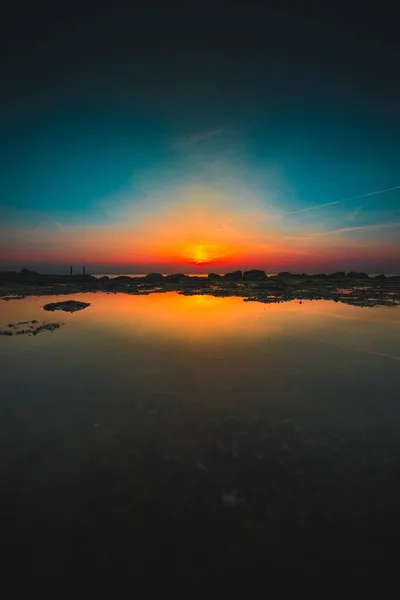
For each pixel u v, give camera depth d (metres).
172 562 3.13
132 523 3.58
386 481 4.22
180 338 12.05
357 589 2.89
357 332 13.01
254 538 3.38
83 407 6.39
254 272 50.50
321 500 3.90
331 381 7.77
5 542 3.35
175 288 35.09
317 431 5.48
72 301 21.16
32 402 6.61
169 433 5.43
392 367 8.80
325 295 27.28
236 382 7.70
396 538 3.38
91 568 3.08
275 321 15.40
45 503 3.87
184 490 4.08
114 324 14.64
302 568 3.07
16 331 13.12
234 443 5.12
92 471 4.45
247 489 4.09
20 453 4.86
